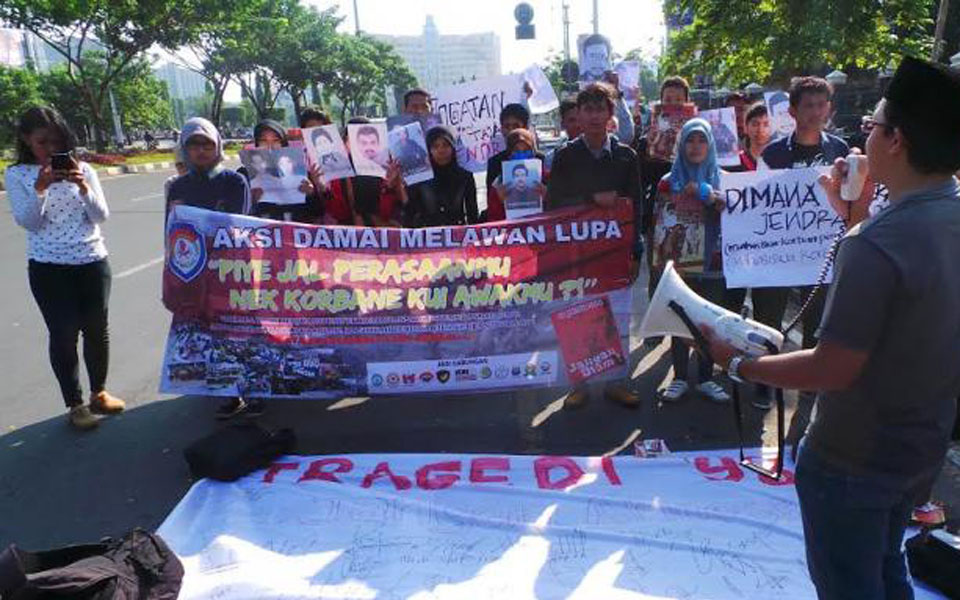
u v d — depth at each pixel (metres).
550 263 4.29
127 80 39.50
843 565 1.76
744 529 3.04
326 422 4.39
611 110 4.17
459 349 4.33
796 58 13.13
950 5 17.59
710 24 14.85
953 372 1.63
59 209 4.14
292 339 4.30
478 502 3.31
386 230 4.24
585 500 3.30
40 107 4.07
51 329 4.25
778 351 1.86
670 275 2.14
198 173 4.49
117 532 3.30
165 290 4.28
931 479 1.74
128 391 4.98
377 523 3.16
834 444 1.72
